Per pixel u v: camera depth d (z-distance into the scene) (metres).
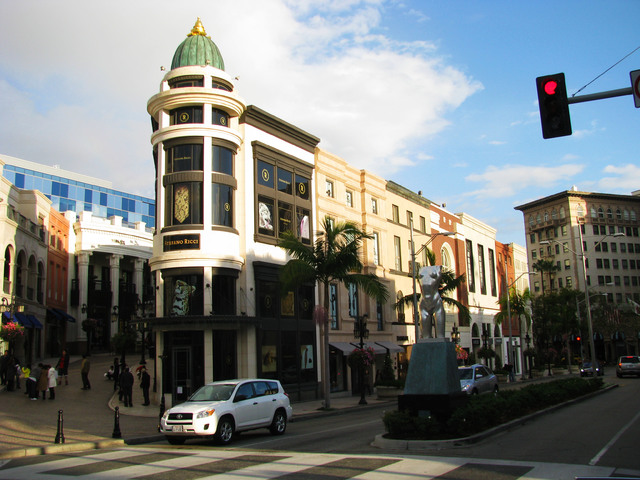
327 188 37.31
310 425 20.44
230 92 28.91
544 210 111.38
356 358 29.83
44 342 44.94
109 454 13.73
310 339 33.28
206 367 26.36
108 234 55.97
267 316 30.22
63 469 11.53
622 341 102.69
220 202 28.47
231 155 29.34
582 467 10.36
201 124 28.11
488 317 64.44
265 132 31.81
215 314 27.33
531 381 50.28
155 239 28.25
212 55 30.66
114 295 55.22
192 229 27.45
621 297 103.75
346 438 15.79
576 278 104.00
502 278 71.50
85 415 22.39
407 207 48.25
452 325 53.62
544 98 10.82
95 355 50.16
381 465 10.91
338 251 27.88
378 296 27.28
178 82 29.28
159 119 28.94
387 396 33.44
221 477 10.15
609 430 15.59
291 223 32.94
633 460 11.08
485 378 25.83
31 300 41.75
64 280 51.59
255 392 16.83
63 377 31.94
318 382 33.16
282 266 28.66
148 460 12.48
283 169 32.78
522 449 12.57
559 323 71.94
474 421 14.33
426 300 16.84
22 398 25.84
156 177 29.64
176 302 27.16
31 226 42.41
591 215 106.31
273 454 12.84
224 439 15.16
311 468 10.77
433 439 13.59
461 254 58.91
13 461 12.88
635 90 10.42
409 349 45.34
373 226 41.31
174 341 26.89
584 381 29.94
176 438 15.80
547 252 110.25
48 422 19.91
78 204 83.12
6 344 34.75
